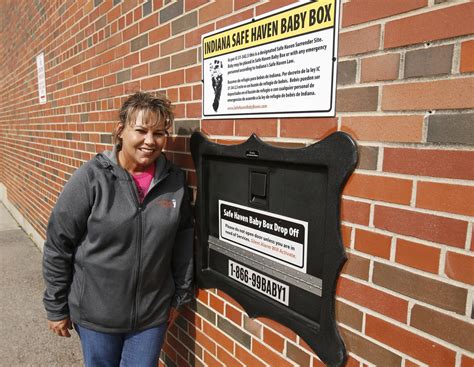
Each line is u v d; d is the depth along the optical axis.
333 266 1.35
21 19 5.49
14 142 6.91
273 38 1.50
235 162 1.79
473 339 1.01
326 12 1.30
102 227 1.73
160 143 1.77
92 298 1.81
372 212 1.23
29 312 3.71
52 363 2.93
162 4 2.15
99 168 1.76
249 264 1.77
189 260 2.04
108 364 1.92
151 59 2.30
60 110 4.06
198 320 2.15
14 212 7.33
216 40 1.79
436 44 1.04
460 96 1.00
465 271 1.02
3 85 7.49
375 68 1.18
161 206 1.82
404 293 1.16
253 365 1.78
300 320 1.51
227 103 1.77
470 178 0.99
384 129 1.17
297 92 1.43
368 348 1.27
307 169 1.45
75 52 3.48
